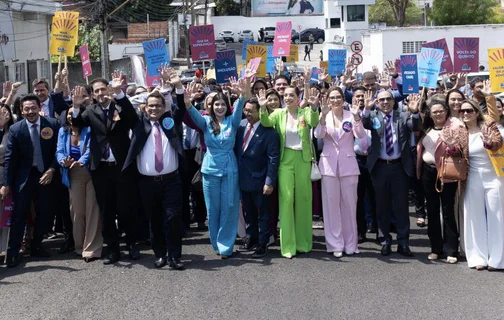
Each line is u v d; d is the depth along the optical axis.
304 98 8.13
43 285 7.07
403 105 10.41
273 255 8.16
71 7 37.25
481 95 9.16
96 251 8.07
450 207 7.63
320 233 9.45
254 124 8.03
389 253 8.06
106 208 7.81
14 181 7.90
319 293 6.63
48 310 6.30
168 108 7.76
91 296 6.68
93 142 7.73
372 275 7.21
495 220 7.32
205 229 9.85
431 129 7.84
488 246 7.40
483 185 7.38
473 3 45.53
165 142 7.53
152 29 55.16
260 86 9.55
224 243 8.07
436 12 46.34
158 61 9.74
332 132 8.00
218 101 7.91
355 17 55.94
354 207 8.11
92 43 37.00
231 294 6.65
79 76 34.41
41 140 8.08
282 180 8.00
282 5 73.38
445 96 7.87
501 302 6.29
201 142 9.33
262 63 13.54
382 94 7.95
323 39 64.25
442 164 7.48
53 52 9.36
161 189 7.49
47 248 8.84
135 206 7.89
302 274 7.29
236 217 8.12
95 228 8.07
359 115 7.92
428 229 7.84
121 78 7.54
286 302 6.39
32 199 8.45
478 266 7.34
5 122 8.14
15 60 26.59
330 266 7.60
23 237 8.28
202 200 9.74
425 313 6.04
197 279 7.17
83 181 8.02
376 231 9.48
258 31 69.75
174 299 6.54
